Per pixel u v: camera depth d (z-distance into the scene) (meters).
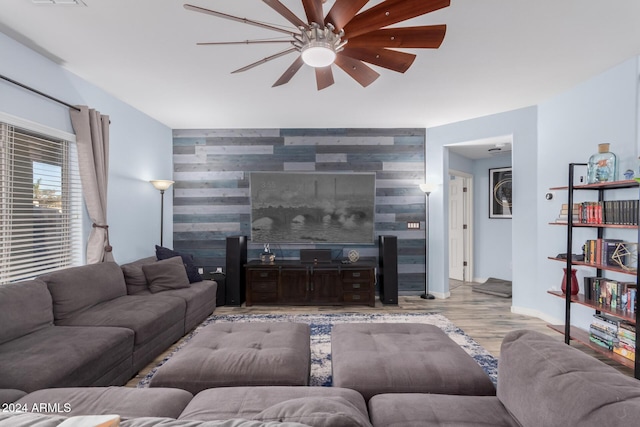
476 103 3.59
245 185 4.63
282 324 2.25
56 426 0.60
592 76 2.90
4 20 2.09
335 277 4.08
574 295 2.89
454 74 2.85
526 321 3.50
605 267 2.47
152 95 3.37
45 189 2.65
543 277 3.54
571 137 3.17
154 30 2.21
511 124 3.83
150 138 4.09
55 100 2.60
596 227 2.76
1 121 2.23
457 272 5.92
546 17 2.03
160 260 3.64
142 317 2.38
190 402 1.25
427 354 1.72
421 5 1.44
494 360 2.56
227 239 4.12
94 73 2.86
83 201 2.97
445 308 4.00
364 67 2.06
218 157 4.63
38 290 2.16
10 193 2.32
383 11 1.48
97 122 2.95
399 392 1.45
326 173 4.45
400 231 4.62
